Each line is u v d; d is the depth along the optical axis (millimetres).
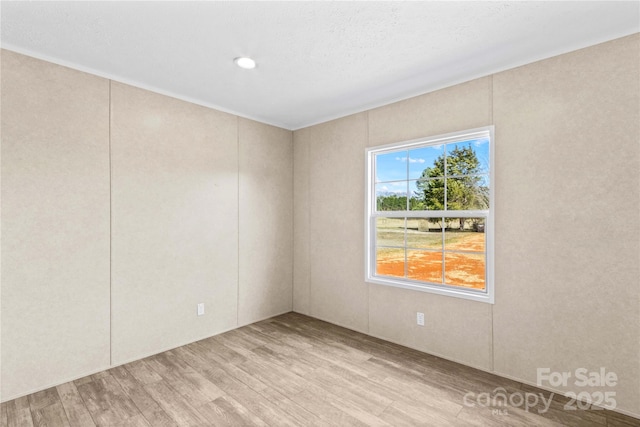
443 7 1774
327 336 3303
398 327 3107
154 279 2879
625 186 1989
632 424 1909
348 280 3525
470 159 2762
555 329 2242
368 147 3322
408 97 3021
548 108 2256
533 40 2113
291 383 2402
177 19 1879
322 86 2857
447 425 1927
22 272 2201
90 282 2504
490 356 2539
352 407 2109
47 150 2297
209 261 3287
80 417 1999
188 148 3111
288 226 4098
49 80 2307
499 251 2475
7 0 1685
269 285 3881
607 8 1780
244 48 2219
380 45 2184
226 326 3441
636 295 1963
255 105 3342
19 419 1973
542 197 2283
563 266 2209
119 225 2658
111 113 2611
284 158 4043
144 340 2818
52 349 2328
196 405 2129
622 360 2008
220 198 3381
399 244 3193
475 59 2371
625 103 1985
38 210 2262
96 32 2010
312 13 1826
